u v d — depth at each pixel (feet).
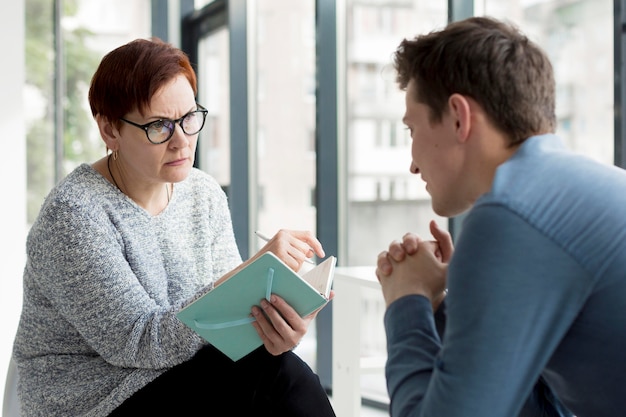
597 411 3.09
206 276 5.44
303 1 11.51
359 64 10.36
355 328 7.38
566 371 3.06
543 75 3.13
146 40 5.07
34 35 15.37
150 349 4.60
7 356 10.59
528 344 2.81
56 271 4.73
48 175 15.62
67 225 4.75
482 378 2.81
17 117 10.93
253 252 12.82
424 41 3.26
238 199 12.75
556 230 2.82
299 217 11.86
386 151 10.06
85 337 4.73
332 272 4.83
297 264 4.82
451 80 3.10
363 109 10.36
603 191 2.91
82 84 15.62
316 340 10.74
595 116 7.50
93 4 15.47
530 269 2.79
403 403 3.11
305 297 4.37
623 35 7.13
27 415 4.91
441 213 3.37
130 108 4.84
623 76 7.16
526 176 2.94
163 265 5.25
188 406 4.70
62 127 15.67
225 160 13.56
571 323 2.89
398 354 3.24
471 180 3.19
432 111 3.20
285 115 12.01
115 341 4.66
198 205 5.59
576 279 2.80
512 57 3.07
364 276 6.82
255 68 12.61
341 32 10.53
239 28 12.50
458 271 2.91
